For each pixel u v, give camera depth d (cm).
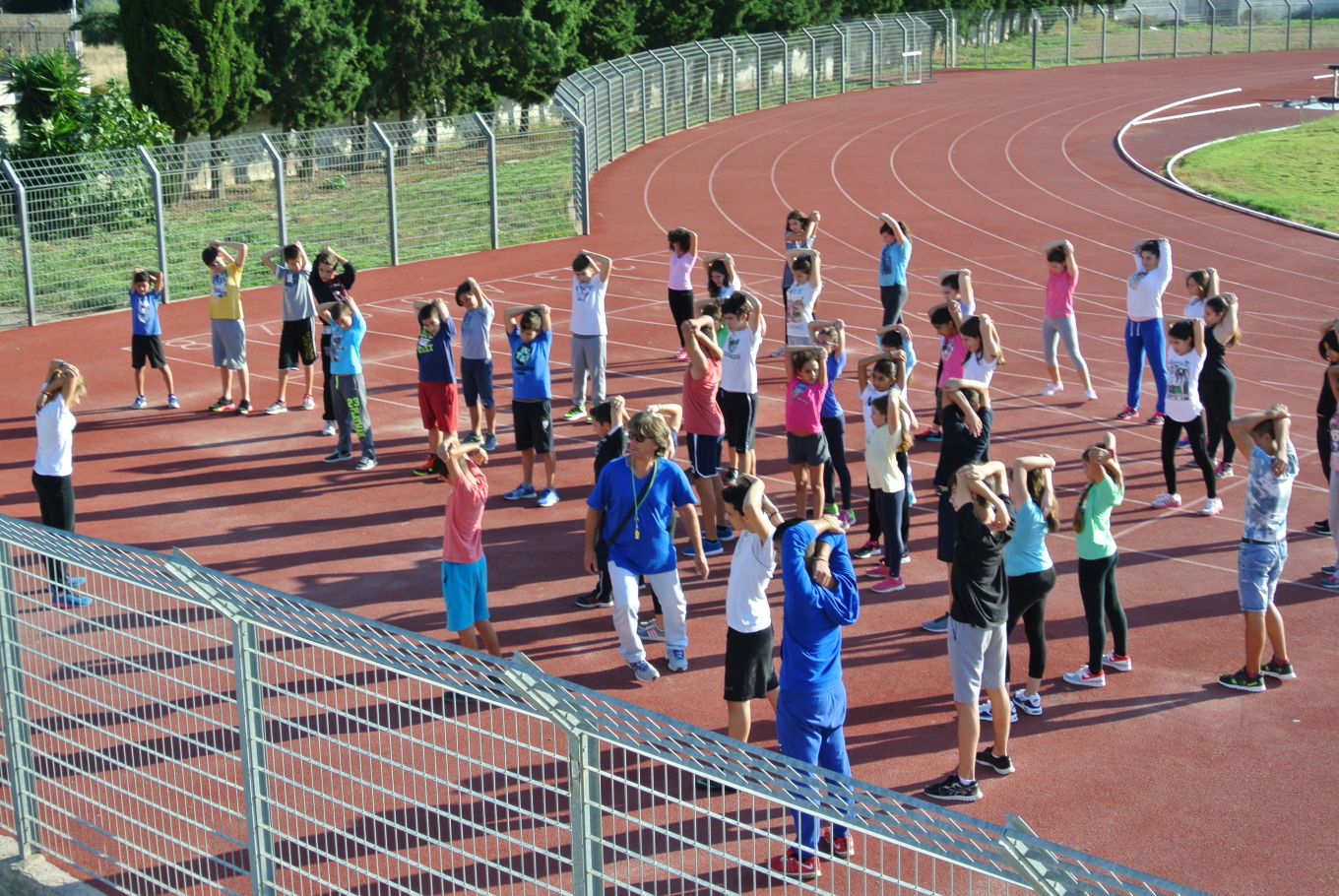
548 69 4188
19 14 5100
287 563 1162
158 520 1280
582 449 1486
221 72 3316
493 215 2662
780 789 431
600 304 1560
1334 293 2219
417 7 3875
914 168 3638
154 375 1856
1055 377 1670
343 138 2722
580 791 473
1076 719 861
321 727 800
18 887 657
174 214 2502
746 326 1192
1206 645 973
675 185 3403
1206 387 1225
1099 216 2945
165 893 643
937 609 1045
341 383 1409
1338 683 907
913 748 823
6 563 646
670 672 934
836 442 1187
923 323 2053
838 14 5619
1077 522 889
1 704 668
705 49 4478
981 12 6381
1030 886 378
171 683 804
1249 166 3469
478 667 491
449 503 882
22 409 1705
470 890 629
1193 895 348
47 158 2319
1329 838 716
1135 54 6688
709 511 1166
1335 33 7000
